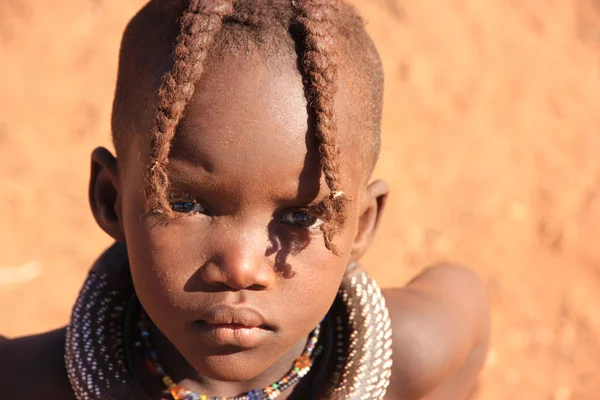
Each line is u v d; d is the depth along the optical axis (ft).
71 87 31.76
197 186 8.42
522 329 27.22
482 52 38.14
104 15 34.22
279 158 8.32
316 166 8.47
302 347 10.92
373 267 27.61
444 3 39.22
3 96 30.86
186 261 8.64
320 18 8.62
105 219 10.25
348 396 10.43
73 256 26.32
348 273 11.21
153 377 10.87
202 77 8.39
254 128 8.28
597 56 40.75
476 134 34.24
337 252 8.63
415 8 38.14
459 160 32.76
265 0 8.78
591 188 33.47
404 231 29.35
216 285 8.62
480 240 29.86
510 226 30.78
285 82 8.40
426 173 31.81
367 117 9.49
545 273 29.50
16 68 31.86
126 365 10.80
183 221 8.69
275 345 8.98
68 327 10.96
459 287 13.50
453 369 12.16
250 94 8.32
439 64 36.47
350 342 10.86
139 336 11.02
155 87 9.00
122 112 9.62
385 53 35.83
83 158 29.63
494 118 35.42
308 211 8.68
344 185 9.07
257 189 8.39
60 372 11.21
